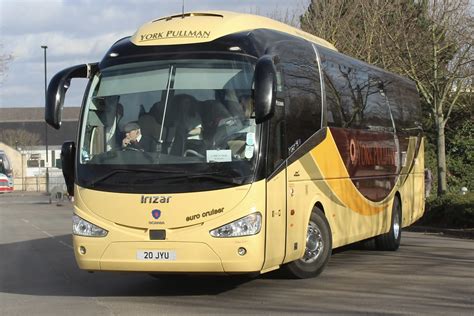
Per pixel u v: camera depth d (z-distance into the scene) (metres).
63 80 8.48
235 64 8.23
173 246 7.79
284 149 8.70
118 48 8.74
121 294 9.01
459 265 11.49
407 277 10.13
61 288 9.61
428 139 29.03
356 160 11.59
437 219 19.50
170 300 8.48
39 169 80.50
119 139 8.25
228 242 7.71
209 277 10.27
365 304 8.07
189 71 8.28
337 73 11.17
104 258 8.05
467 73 19.80
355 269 10.99
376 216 12.62
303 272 9.80
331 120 10.59
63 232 19.22
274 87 7.67
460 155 29.16
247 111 8.04
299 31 10.90
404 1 22.22
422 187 16.41
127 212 7.96
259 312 7.66
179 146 7.99
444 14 19.83
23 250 14.80
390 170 13.58
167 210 7.82
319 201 9.90
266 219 7.99
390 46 21.72
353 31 24.75
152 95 8.30
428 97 21.31
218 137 7.95
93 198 8.15
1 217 26.36
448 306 7.96
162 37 8.58
